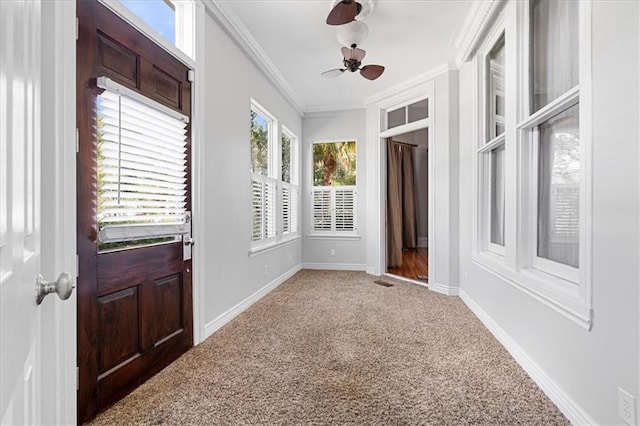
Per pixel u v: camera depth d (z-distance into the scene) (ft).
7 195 1.65
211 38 8.71
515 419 5.22
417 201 26.96
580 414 4.90
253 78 11.66
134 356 6.07
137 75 6.11
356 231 18.10
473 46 10.02
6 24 1.64
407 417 5.26
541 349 6.17
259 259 12.33
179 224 7.29
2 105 1.57
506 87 7.86
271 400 5.71
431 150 13.64
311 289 13.78
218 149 9.10
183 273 7.54
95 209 5.27
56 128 4.33
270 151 14.44
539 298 6.19
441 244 13.20
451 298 12.38
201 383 6.26
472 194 10.86
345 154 18.38
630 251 3.94
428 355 7.50
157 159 6.62
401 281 15.33
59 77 4.41
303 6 9.01
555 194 6.36
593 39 4.62
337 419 5.21
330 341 8.29
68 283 2.48
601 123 4.45
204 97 8.30
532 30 7.20
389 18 9.67
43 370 4.25
